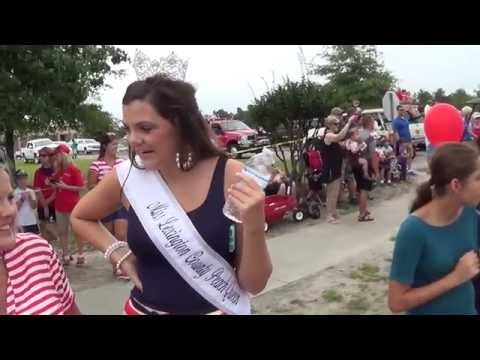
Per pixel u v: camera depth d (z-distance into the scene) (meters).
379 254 6.20
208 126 1.72
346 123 8.55
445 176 2.00
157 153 1.61
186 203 1.66
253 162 1.59
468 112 11.54
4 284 1.58
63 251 6.32
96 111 10.90
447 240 2.07
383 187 11.27
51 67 8.70
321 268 5.84
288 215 8.57
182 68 1.71
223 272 1.67
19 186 5.48
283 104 8.70
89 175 5.51
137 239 1.67
